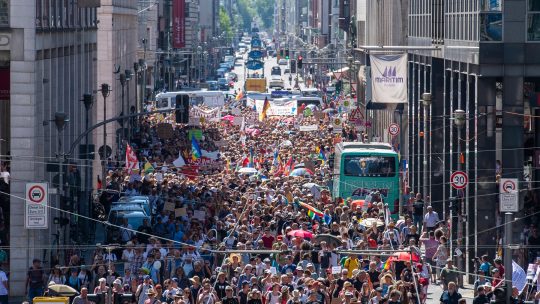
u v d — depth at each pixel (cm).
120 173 9394
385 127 14362
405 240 7225
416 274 5903
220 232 7219
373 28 17138
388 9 14775
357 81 17600
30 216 6681
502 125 7425
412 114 11225
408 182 10662
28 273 6475
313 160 11125
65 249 7512
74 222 8094
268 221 7294
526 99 7700
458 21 8431
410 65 11381
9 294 7294
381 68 8919
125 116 7800
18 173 7450
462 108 8506
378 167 9331
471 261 7625
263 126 15900
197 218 7325
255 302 5347
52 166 7544
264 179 9706
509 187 6222
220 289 5609
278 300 5400
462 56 8206
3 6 7406
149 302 5438
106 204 8862
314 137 13488
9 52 7444
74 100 9862
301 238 6338
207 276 6031
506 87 7381
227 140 13662
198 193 8506
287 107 18212
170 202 7769
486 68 7381
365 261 6247
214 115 16538
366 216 7475
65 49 9375
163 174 9456
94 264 6175
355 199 9331
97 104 12850
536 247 7188
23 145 7462
